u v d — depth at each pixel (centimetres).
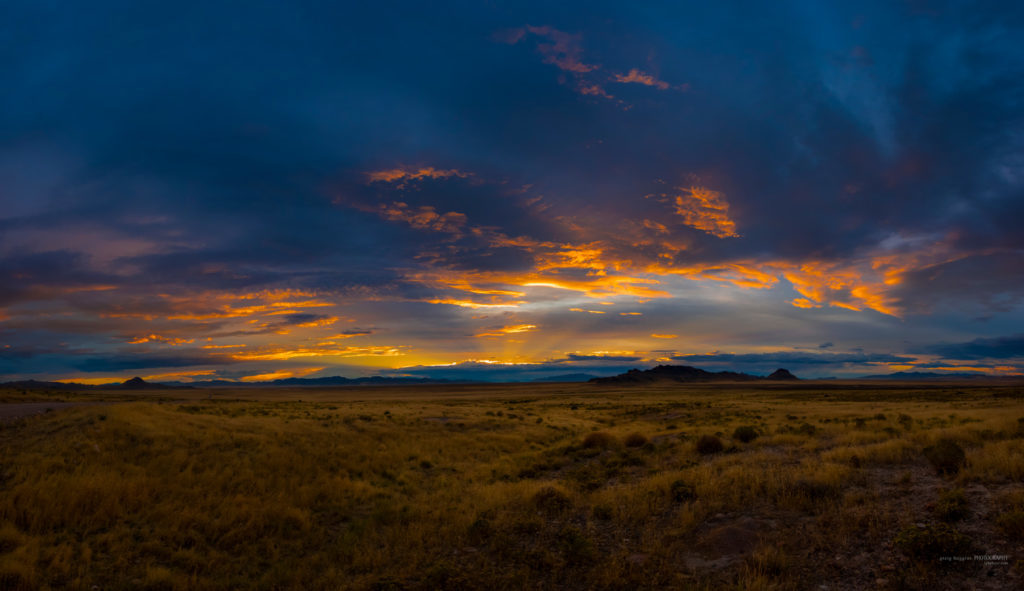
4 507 1234
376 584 946
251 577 1092
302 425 2673
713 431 2764
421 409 4628
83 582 978
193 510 1391
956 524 916
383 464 2156
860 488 1201
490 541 1160
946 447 1264
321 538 1328
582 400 9919
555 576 941
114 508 1322
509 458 2452
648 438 2752
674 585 858
